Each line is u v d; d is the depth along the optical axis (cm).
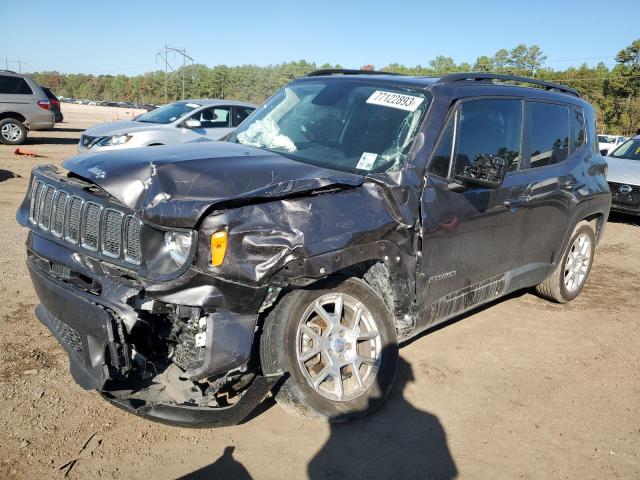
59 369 382
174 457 303
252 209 289
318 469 302
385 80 427
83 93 18175
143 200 287
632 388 414
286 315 309
